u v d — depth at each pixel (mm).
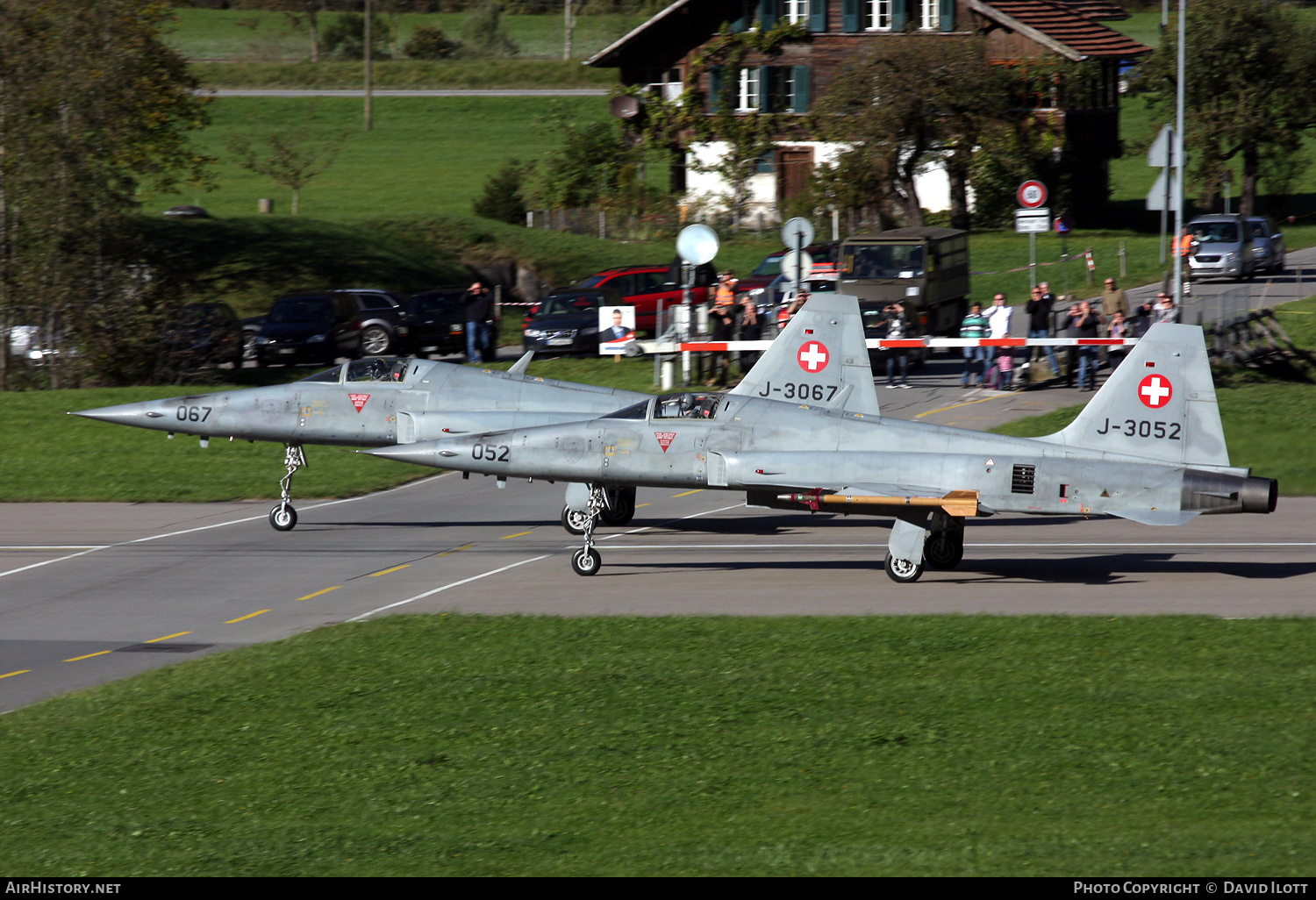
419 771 42562
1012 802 38625
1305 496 91625
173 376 155500
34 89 148500
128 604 67812
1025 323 166500
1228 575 68688
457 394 88438
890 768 41562
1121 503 66125
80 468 108875
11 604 68125
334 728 46688
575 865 34938
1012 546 78625
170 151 197250
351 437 88500
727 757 42969
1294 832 35688
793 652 54219
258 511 94812
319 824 38625
